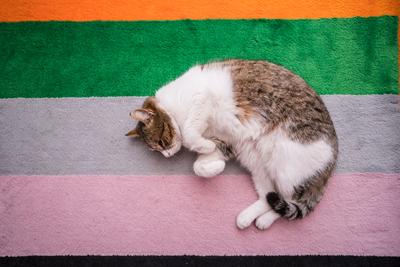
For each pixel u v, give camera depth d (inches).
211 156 66.0
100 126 71.9
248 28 73.7
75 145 71.6
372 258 66.3
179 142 64.8
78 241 68.7
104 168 70.7
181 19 74.4
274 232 67.4
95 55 74.3
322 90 71.6
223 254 67.3
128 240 68.4
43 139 72.0
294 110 59.4
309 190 62.6
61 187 70.2
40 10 75.2
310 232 67.3
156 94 65.2
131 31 74.6
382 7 72.9
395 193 68.0
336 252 66.7
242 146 65.4
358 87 71.5
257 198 68.6
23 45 74.9
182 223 68.5
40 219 69.6
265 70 61.2
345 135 69.9
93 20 75.1
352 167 69.0
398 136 69.6
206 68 64.1
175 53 73.7
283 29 73.4
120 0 75.2
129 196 69.6
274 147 61.3
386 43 72.4
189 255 67.6
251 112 60.7
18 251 68.7
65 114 72.5
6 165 71.2
